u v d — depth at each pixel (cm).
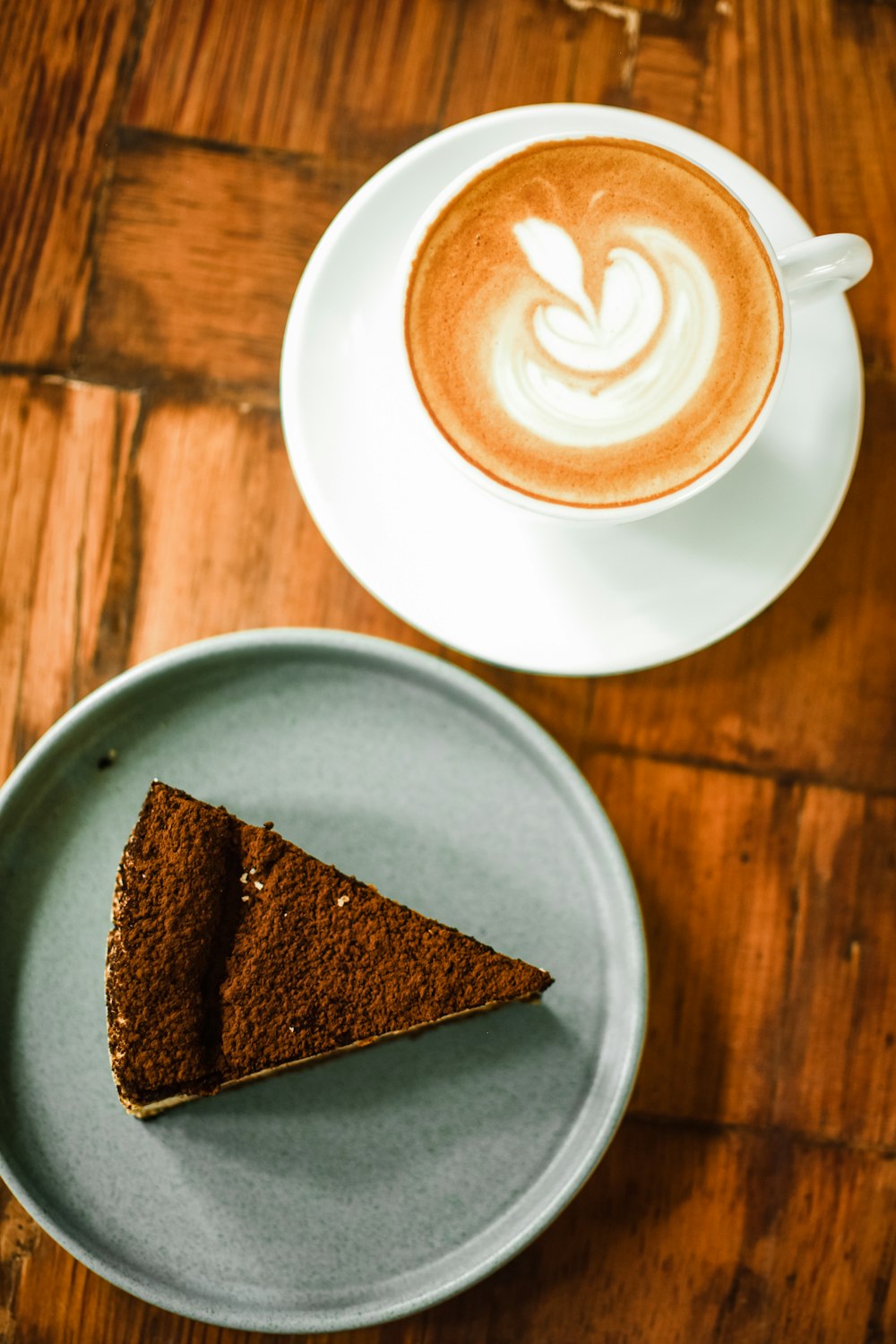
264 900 65
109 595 68
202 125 69
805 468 64
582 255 62
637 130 63
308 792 67
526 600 64
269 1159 66
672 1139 68
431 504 64
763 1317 67
